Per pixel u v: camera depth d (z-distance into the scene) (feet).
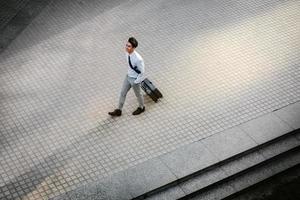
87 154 29.40
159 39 39.17
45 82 34.73
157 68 36.09
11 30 39.75
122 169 28.48
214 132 30.99
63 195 26.78
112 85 34.73
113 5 43.37
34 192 27.02
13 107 32.55
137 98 31.50
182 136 30.73
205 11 42.73
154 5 43.47
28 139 30.27
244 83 34.99
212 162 28.71
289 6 43.70
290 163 30.04
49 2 43.42
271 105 33.14
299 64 36.91
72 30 40.09
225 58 37.27
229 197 27.99
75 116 32.07
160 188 27.32
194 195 27.76
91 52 37.68
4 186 27.32
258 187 29.04
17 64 36.27
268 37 39.65
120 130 31.09
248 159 29.60
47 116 31.99
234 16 42.14
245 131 30.91
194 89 34.37
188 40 39.11
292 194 28.78
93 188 27.12
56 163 28.76
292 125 31.45
